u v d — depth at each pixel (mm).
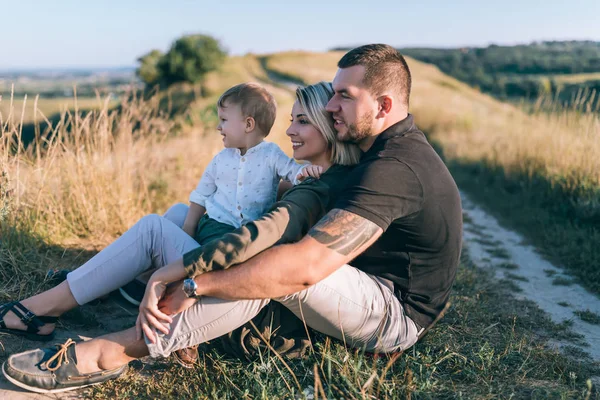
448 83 39469
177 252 2559
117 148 5066
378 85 2344
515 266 5008
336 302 2254
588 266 4801
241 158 2879
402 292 2422
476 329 3180
